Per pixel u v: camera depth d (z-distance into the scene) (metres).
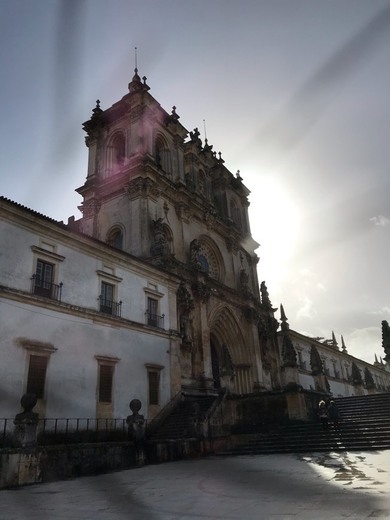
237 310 44.34
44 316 21.06
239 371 42.59
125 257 27.33
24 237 21.45
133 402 21.09
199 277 37.53
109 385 23.73
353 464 14.87
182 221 40.38
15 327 19.55
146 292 28.73
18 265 20.72
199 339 35.28
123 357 25.11
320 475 12.66
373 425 22.55
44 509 9.57
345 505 8.09
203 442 22.50
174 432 24.27
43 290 21.78
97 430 22.05
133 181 37.62
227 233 48.62
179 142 45.22
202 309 36.56
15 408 18.55
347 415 26.66
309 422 25.02
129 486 12.70
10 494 12.16
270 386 45.97
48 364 20.58
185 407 27.78
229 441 24.28
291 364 31.31
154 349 27.91
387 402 28.45
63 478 15.52
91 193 41.09
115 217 38.62
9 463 13.98
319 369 43.66
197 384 33.09
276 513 7.73
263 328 47.62
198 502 9.47
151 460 19.62
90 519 8.21
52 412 20.08
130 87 43.69
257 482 12.00
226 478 13.23
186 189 41.84
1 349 18.72
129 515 8.42
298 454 19.66
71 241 23.97
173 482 13.05
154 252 34.38
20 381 19.09
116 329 25.19
